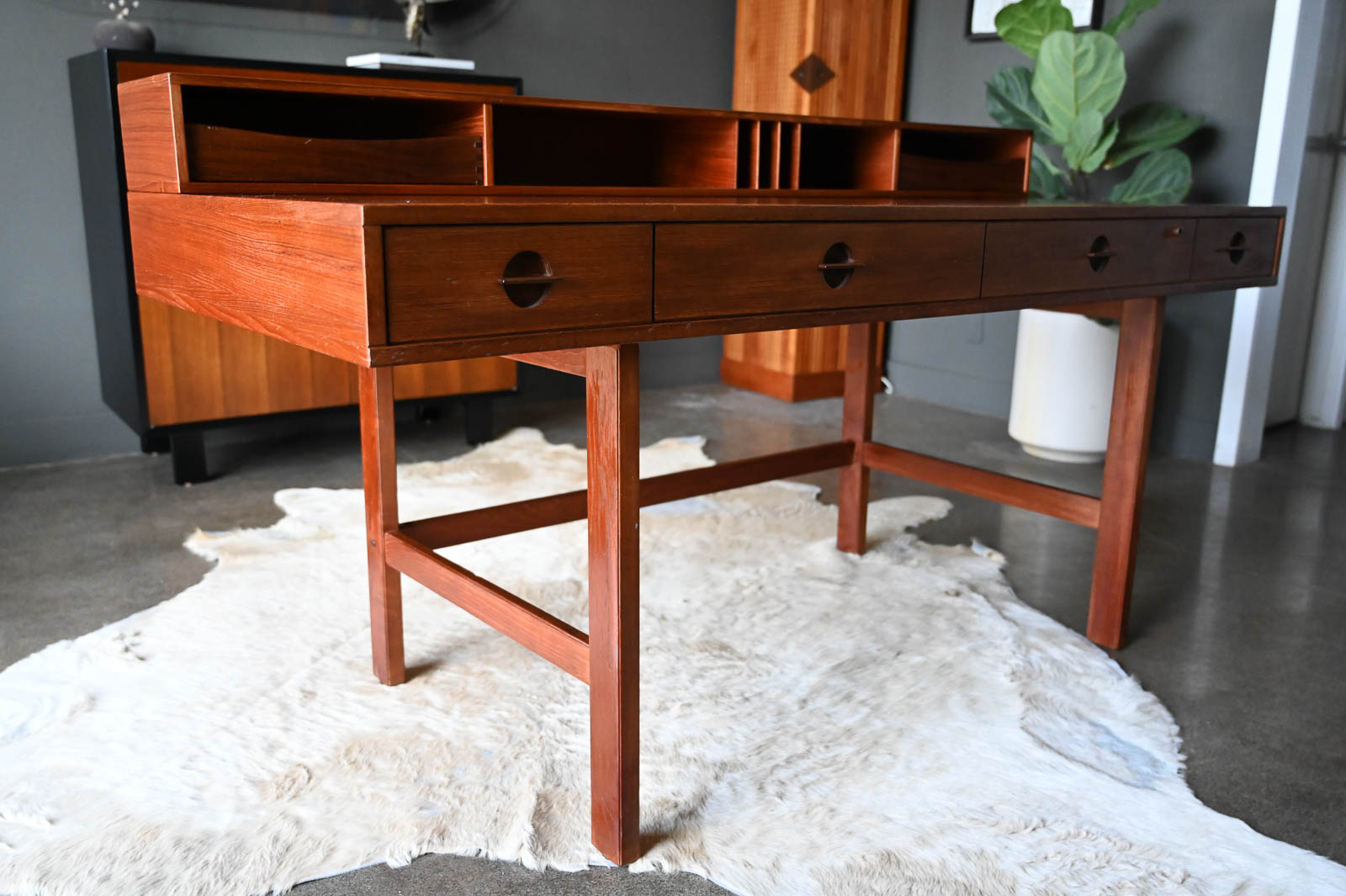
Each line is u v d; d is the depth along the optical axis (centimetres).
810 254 123
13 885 124
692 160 178
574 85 396
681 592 218
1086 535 263
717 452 337
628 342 108
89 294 313
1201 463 334
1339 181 369
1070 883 127
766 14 405
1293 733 167
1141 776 153
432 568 158
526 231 98
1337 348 380
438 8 358
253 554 237
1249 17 309
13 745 155
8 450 308
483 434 346
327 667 182
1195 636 204
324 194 133
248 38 323
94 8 298
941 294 140
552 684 177
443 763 152
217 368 289
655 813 141
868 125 188
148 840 132
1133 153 309
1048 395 329
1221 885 128
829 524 265
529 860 131
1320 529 269
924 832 137
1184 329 337
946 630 200
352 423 366
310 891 125
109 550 241
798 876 129
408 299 92
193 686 174
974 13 387
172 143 124
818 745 159
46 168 300
